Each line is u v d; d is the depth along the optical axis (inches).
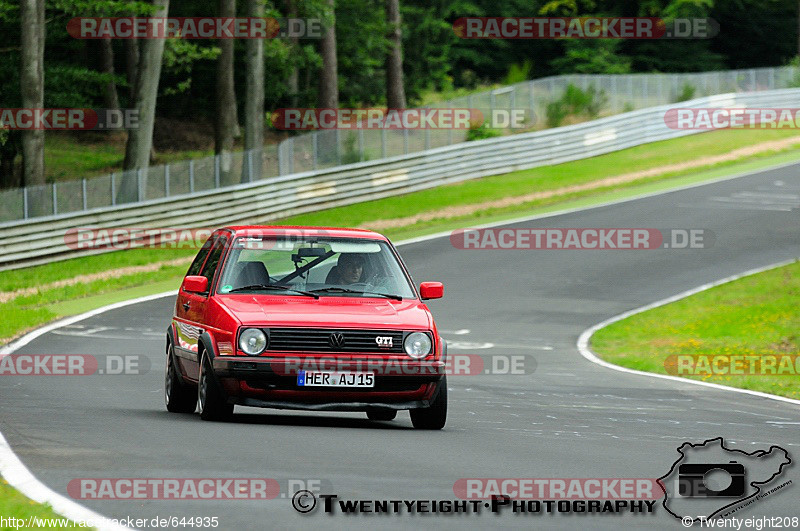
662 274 4195.4
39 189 4419.3
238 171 5334.6
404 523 920.3
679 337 3149.6
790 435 1595.7
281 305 1515.7
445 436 1460.4
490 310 3555.6
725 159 7480.3
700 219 5344.5
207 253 1712.6
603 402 2016.5
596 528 927.7
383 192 6003.9
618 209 5639.8
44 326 2979.8
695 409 1930.4
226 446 1268.5
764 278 3973.9
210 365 1470.2
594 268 4303.6
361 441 1360.7
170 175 4928.6
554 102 7524.6
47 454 1192.2
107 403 1760.6
